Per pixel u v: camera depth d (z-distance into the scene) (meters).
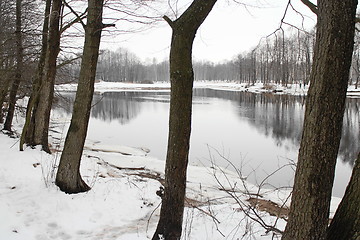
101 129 17.91
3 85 11.93
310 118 2.54
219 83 97.50
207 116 23.14
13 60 11.61
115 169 8.70
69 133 5.47
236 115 23.61
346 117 21.38
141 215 5.00
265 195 7.48
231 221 4.71
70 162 5.43
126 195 5.72
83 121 5.45
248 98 39.97
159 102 35.28
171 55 3.60
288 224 2.71
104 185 6.12
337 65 2.42
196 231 4.29
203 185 7.97
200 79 125.88
